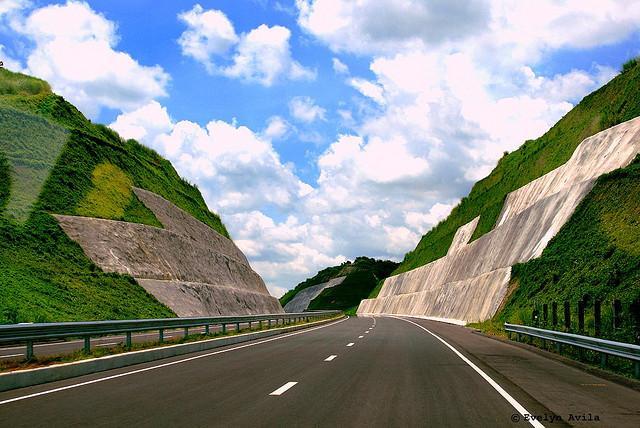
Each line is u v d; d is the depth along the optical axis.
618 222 34.28
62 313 37.16
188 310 53.16
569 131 60.94
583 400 10.38
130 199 62.81
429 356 18.95
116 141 76.56
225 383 12.42
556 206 45.66
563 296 32.28
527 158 71.06
